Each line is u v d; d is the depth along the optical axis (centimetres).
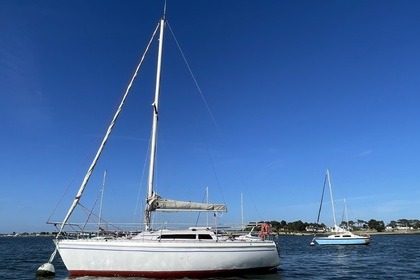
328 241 5747
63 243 1730
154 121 2014
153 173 1939
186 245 1680
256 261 1798
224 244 1725
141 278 1661
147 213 1870
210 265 1698
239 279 1741
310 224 13350
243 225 1953
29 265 2541
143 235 1781
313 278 1894
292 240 8700
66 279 1672
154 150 1977
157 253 1662
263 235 1966
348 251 4400
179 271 1666
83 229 1850
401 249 4600
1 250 4688
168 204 1841
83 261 1702
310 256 3622
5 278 1856
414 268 2411
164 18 2195
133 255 1666
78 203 1917
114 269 1675
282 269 2339
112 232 1872
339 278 1919
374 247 5181
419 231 14388
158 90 2069
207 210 1883
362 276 2011
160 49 2138
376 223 14675
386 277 1969
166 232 1784
